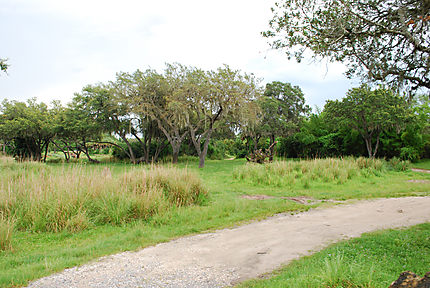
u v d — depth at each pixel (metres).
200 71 28.34
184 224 7.78
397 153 31.67
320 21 6.57
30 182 9.12
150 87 29.94
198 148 28.58
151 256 5.36
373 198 11.05
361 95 27.41
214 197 11.57
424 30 5.93
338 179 15.05
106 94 32.81
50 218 7.32
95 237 6.73
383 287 3.18
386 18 6.48
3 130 33.62
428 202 9.91
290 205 9.88
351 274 3.50
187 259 5.16
